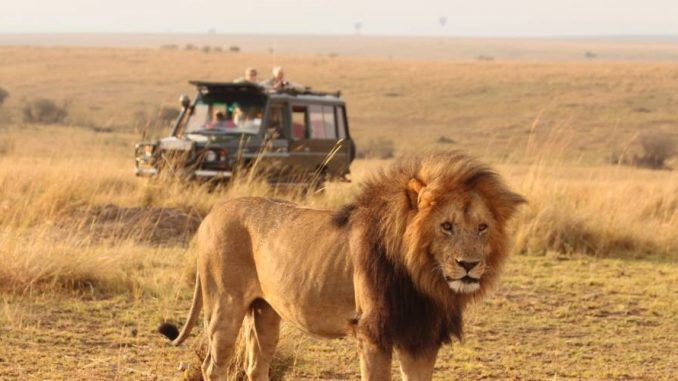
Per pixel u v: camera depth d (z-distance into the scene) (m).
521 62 132.00
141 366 9.50
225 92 20.95
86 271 12.59
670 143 53.47
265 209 8.04
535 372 9.70
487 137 70.81
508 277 14.14
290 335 9.65
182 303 12.09
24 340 10.27
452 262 6.71
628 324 11.79
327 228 7.52
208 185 19.25
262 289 7.95
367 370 7.10
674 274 14.91
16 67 107.00
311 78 103.62
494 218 6.91
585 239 16.70
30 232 15.47
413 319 7.01
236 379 8.85
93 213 17.00
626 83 98.00
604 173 29.08
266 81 21.94
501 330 11.32
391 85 98.19
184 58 127.50
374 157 54.25
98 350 10.02
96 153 28.59
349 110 84.00
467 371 9.67
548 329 11.45
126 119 68.88
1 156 31.97
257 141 20.02
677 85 96.88
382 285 6.97
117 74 102.56
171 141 19.94
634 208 19.02
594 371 9.79
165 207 17.62
